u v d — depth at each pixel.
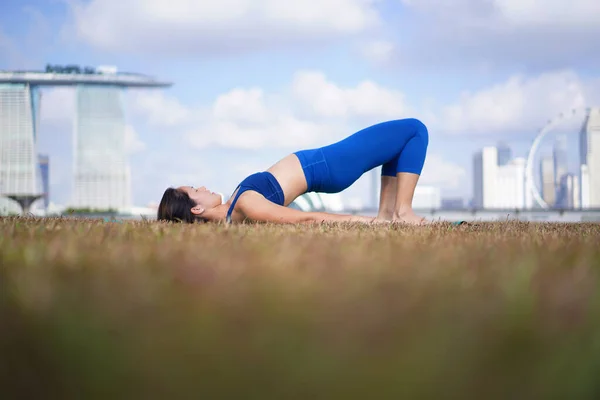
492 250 1.12
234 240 1.34
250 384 0.36
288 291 0.51
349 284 0.56
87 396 0.37
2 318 0.43
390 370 0.36
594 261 0.88
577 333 0.43
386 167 4.02
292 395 0.36
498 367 0.38
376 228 2.33
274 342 0.38
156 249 1.00
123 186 131.00
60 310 0.44
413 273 0.68
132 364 0.37
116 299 0.47
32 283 0.53
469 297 0.53
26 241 1.27
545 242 1.39
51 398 0.38
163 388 0.36
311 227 2.32
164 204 3.11
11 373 0.39
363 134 3.84
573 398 0.39
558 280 0.61
